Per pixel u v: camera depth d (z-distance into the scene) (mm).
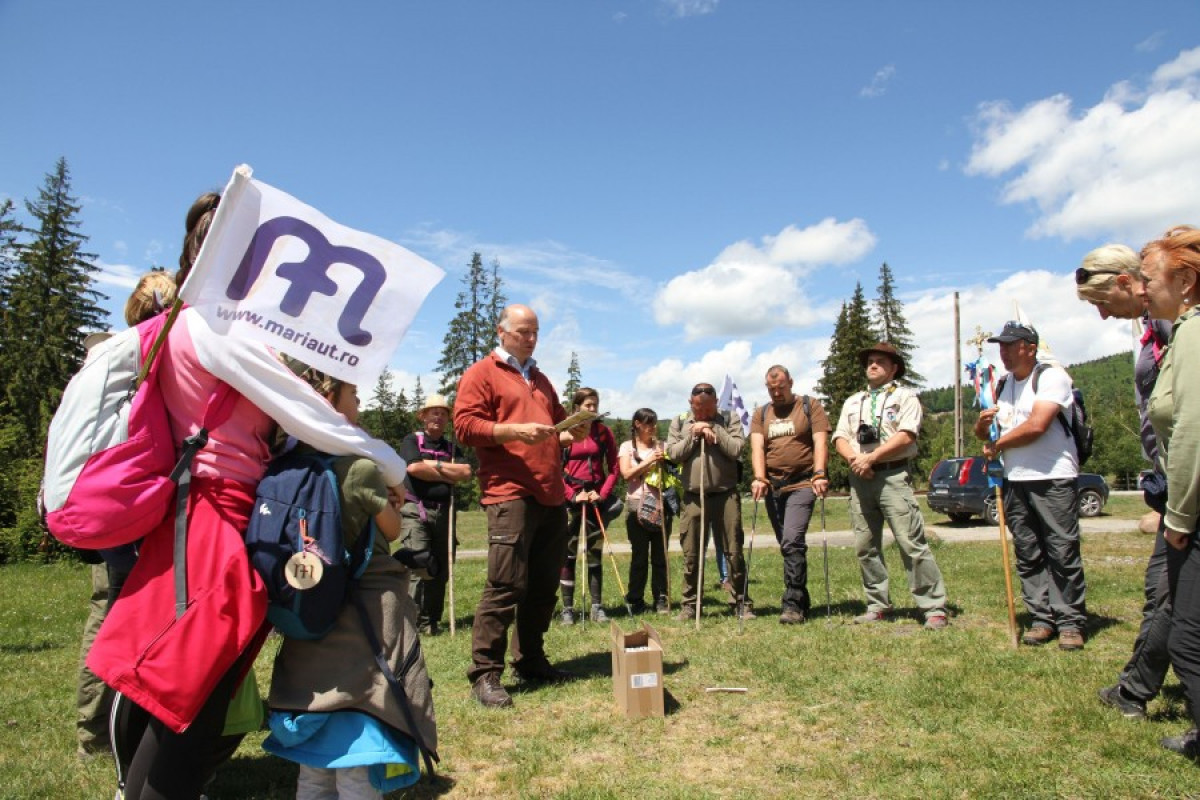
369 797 2199
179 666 1915
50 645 7102
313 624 2090
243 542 2074
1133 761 3197
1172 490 2738
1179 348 2717
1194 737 3211
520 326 4645
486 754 3623
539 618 4828
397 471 2326
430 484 6762
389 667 2189
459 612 8180
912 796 3002
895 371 6293
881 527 6238
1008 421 5227
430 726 2240
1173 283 2828
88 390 2016
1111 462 36281
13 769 3617
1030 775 3104
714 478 6641
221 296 2111
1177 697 3947
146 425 2045
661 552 7676
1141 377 3684
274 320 2189
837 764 3326
